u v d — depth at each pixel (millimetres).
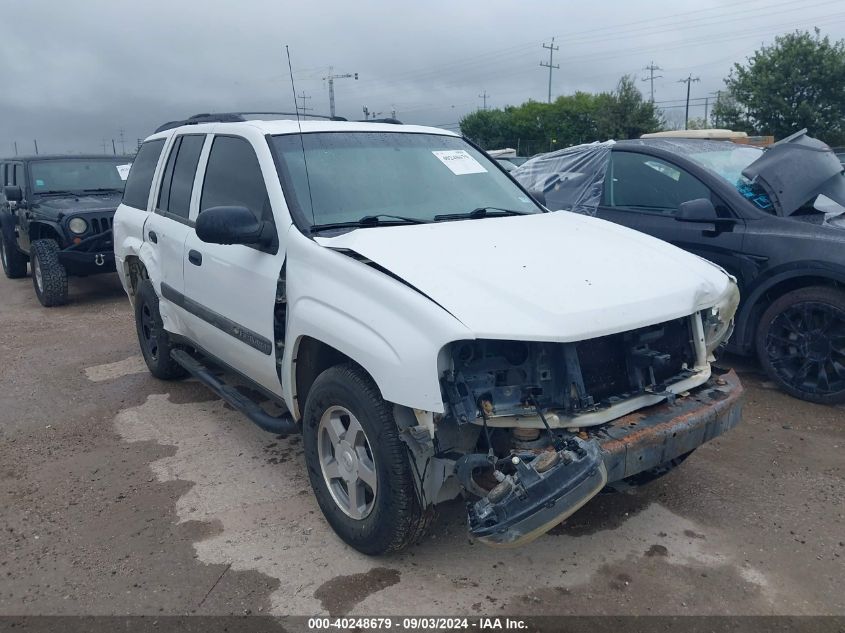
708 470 4168
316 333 3254
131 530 3684
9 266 11844
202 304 4477
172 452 4605
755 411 4961
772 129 36625
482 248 3346
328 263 3297
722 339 3656
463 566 3299
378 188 3979
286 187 3752
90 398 5656
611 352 3109
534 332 2773
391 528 3059
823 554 3352
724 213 5449
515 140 68000
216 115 4945
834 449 4387
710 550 3395
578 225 4016
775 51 36188
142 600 3125
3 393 5836
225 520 3758
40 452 4672
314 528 3652
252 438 4793
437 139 4613
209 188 4512
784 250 4996
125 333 7750
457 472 2836
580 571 3250
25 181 10391
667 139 6594
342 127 4305
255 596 3127
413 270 3041
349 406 3135
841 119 35562
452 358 2793
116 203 9711
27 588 3229
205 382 4750
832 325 4871
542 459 2658
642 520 3658
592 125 65688
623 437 2889
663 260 3533
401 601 3064
